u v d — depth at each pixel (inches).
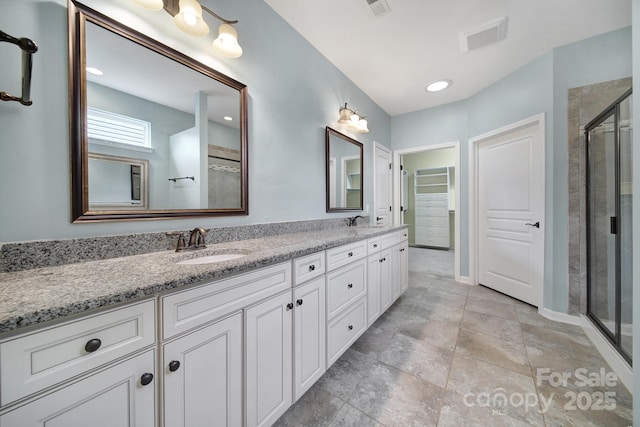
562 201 81.9
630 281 60.0
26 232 32.1
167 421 28.2
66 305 20.6
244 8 60.0
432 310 90.7
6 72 30.8
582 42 78.5
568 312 80.7
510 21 70.9
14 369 19.1
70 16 34.9
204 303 31.5
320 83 86.1
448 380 53.8
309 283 49.2
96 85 37.7
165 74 46.1
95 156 37.7
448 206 214.5
